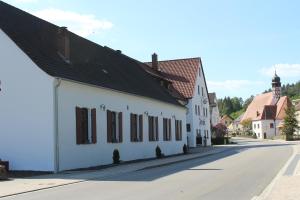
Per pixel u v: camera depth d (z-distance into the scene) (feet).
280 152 141.28
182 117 175.52
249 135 472.44
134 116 122.83
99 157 100.01
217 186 57.77
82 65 104.27
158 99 141.90
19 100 84.64
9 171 82.64
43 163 82.94
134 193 52.13
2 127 85.40
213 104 372.17
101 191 54.65
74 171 84.64
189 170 83.61
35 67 83.87
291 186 53.88
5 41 85.46
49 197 50.42
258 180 63.98
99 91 101.40
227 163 99.09
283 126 346.74
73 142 89.15
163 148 147.43
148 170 87.56
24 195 53.16
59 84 84.64
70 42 110.22
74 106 90.12
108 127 105.09
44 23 104.68
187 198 47.50
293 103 449.89
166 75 223.51
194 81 222.28
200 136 230.27
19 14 96.53
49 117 82.94
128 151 117.08
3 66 85.56
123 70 138.41
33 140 83.71
